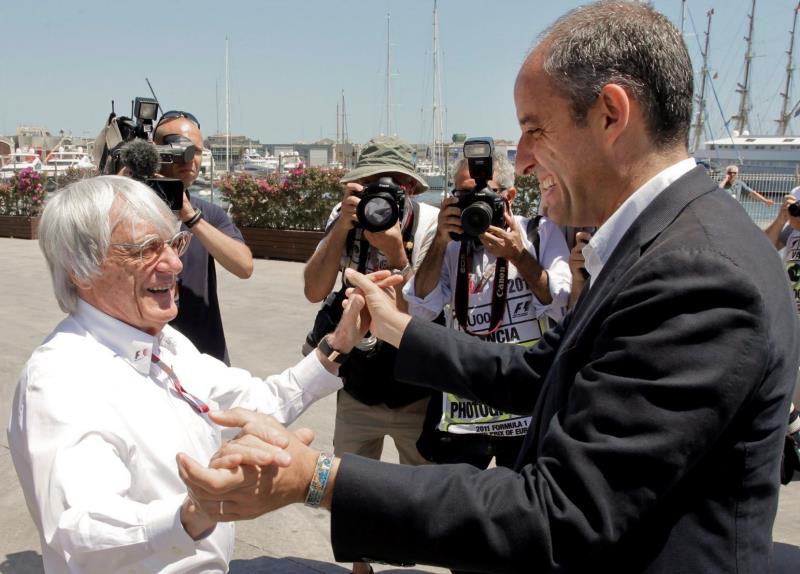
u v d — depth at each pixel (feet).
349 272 6.53
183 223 10.09
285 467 3.91
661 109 4.10
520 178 34.78
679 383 3.44
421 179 10.47
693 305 3.56
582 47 4.11
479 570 3.76
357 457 4.03
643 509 3.51
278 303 27.94
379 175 10.13
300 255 38.09
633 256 3.99
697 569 3.68
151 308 5.58
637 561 3.77
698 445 3.45
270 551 11.09
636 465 3.47
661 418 3.45
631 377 3.59
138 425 5.24
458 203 9.23
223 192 39.99
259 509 3.95
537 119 4.34
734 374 3.44
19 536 11.34
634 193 4.19
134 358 5.51
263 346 21.84
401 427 9.78
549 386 4.44
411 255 10.23
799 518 11.72
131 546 4.34
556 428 3.86
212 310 10.52
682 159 4.26
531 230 10.04
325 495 3.97
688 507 3.74
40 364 5.18
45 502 4.60
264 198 38.81
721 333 3.49
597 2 4.38
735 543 3.71
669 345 3.52
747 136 93.91
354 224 9.86
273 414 6.64
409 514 3.76
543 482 3.71
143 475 5.23
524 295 9.34
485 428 8.83
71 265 5.32
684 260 3.65
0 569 10.50
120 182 5.58
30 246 45.88
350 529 3.85
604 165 4.24
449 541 3.73
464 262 9.50
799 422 8.70
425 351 5.89
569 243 9.87
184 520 4.29
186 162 9.79
